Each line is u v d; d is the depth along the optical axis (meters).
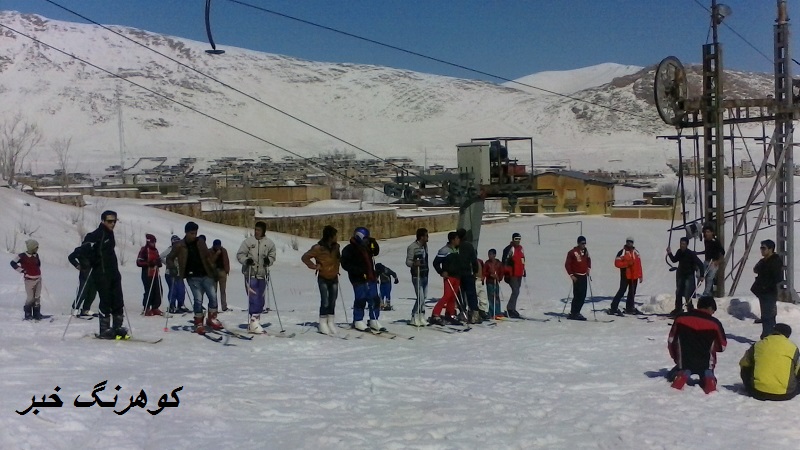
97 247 13.36
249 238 15.04
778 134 19.70
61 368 10.60
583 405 9.83
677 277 18.84
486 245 56.47
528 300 26.75
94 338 13.43
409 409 9.20
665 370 12.23
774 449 7.98
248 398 9.32
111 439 7.38
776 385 10.07
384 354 13.50
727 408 9.79
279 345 13.83
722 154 19.55
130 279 29.55
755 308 17.67
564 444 8.02
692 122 20.42
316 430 8.09
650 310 20.30
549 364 12.91
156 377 10.17
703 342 10.80
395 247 55.84
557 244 56.00
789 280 19.70
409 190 23.91
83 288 14.02
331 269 15.30
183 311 19.12
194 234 14.58
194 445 7.40
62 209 40.94
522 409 9.48
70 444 7.14
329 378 10.93
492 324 17.94
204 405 8.83
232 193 81.56
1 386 8.99
